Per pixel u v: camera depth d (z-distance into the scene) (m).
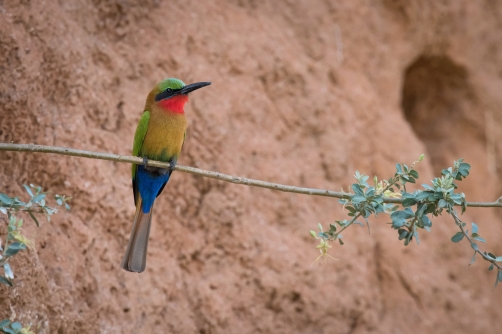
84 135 10.16
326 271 12.10
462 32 16.50
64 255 9.23
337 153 13.12
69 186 9.72
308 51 13.68
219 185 11.52
